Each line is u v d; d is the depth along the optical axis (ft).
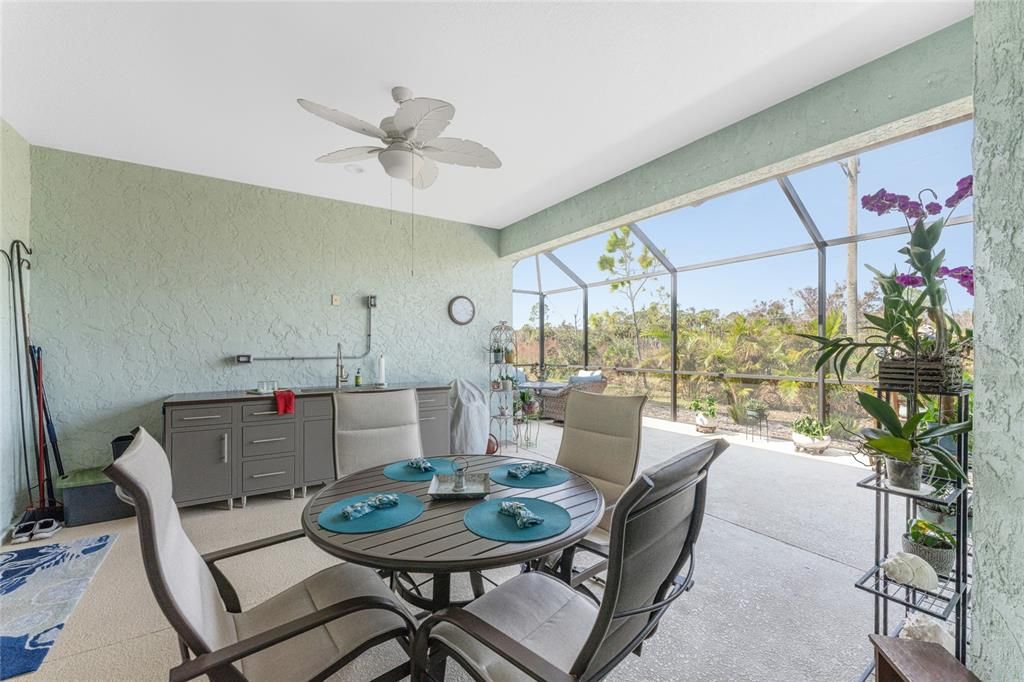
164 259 11.65
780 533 9.54
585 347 26.08
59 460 10.19
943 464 4.72
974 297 3.38
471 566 3.94
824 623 6.45
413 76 7.54
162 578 3.22
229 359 12.50
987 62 3.28
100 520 9.91
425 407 14.05
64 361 10.55
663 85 7.79
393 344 15.34
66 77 7.54
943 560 5.22
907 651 3.85
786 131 8.23
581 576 6.11
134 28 6.34
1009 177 3.10
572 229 13.83
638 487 3.00
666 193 10.64
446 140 6.93
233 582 7.48
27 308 10.05
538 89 7.92
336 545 4.27
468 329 17.06
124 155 10.82
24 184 9.89
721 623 6.45
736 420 19.43
